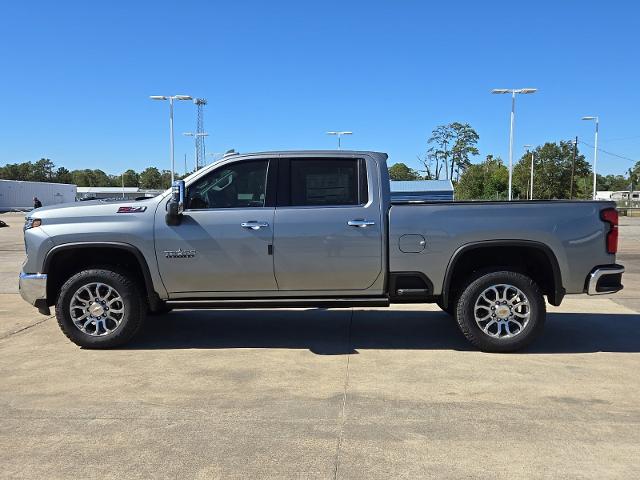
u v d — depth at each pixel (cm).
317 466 346
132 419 418
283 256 575
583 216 573
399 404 445
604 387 481
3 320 748
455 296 600
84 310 596
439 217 573
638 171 10962
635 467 343
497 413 425
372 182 584
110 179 14575
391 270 577
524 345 577
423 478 332
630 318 750
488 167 7069
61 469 344
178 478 333
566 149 6900
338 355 580
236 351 596
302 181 589
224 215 579
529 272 620
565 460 352
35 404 448
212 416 423
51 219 590
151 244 578
